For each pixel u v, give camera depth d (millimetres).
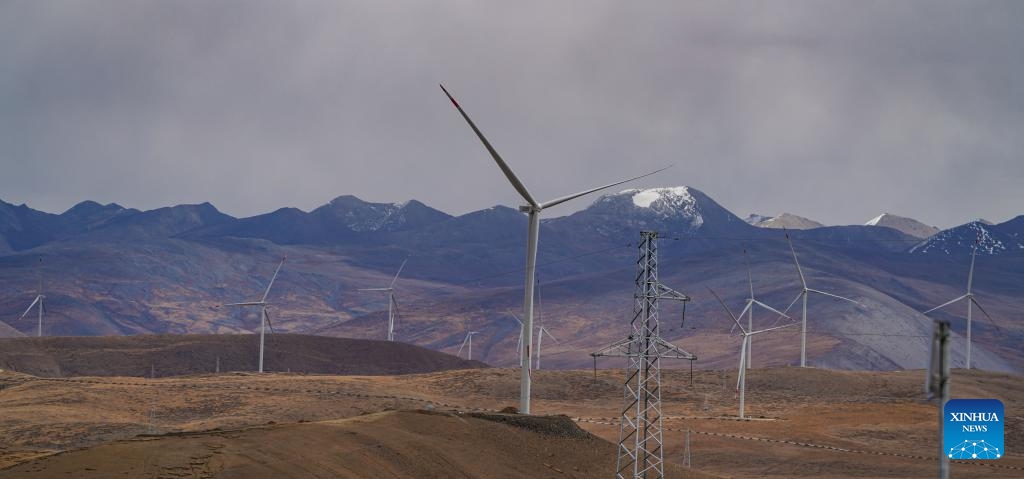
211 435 139625
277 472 122938
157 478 114562
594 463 164875
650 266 152000
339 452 137000
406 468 139750
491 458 154000
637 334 153625
